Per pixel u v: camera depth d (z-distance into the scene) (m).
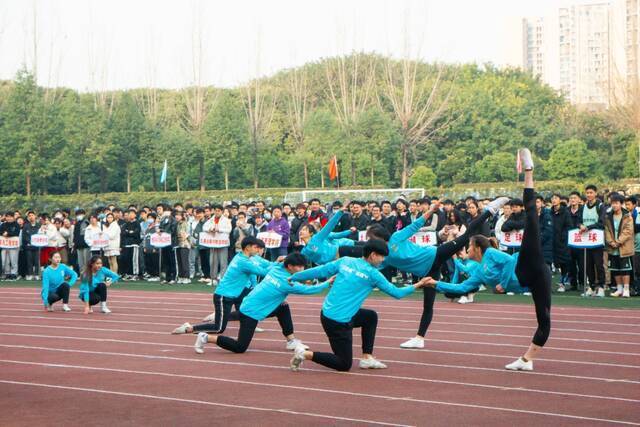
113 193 45.41
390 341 11.94
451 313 15.02
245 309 10.78
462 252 16.38
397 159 52.75
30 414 7.54
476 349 11.12
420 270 10.50
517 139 59.22
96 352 11.24
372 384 8.80
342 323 9.34
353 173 50.81
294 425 7.04
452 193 40.53
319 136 52.72
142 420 7.27
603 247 16.92
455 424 7.04
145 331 13.38
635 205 17.31
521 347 11.25
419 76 70.19
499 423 7.07
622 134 60.19
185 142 49.56
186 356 10.78
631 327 12.98
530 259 9.27
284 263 10.69
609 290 18.27
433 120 55.94
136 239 23.23
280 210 20.38
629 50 80.31
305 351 9.48
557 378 9.06
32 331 13.56
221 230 20.88
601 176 51.09
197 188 52.91
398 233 10.38
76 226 23.50
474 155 58.19
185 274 22.03
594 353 10.69
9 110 47.22
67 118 48.59
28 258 24.42
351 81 70.25
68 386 8.84
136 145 49.16
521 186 40.16
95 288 15.94
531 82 82.75
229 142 49.75
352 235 19.12
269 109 61.28
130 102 50.00
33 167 45.97
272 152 55.84
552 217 17.97
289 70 68.56
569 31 159.75
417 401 7.95
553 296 17.31
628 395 8.18
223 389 8.59
